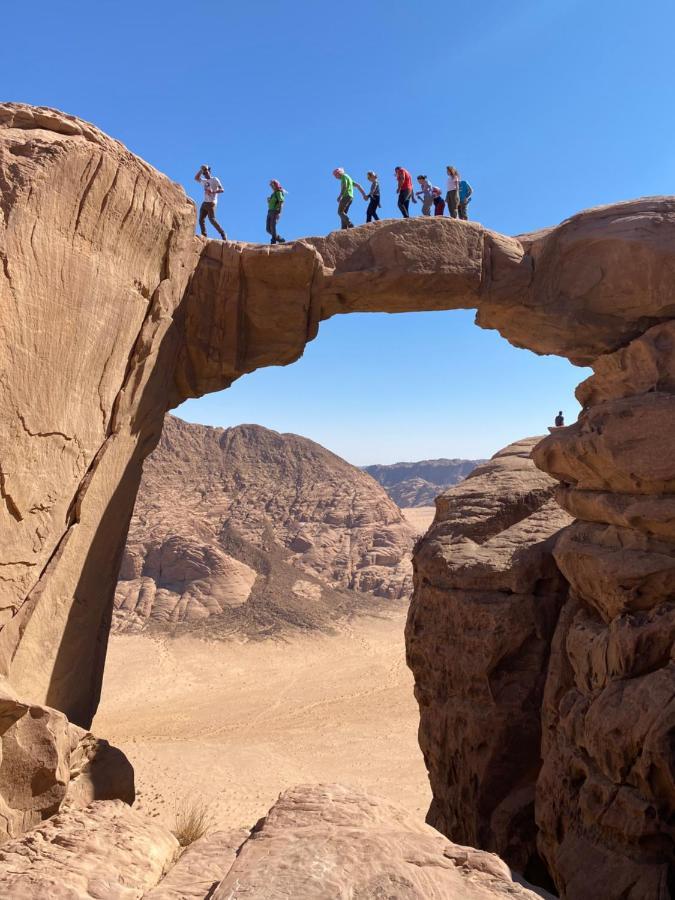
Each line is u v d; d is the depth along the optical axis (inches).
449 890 166.6
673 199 445.4
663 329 422.6
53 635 339.9
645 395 388.5
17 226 280.4
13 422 294.0
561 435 413.4
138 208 357.4
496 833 408.8
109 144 334.6
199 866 200.1
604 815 316.8
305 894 155.9
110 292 350.3
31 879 189.6
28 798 261.7
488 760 423.8
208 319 445.4
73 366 331.3
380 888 160.1
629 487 369.7
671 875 291.4
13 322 286.0
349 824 200.1
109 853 217.3
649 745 300.0
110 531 391.9
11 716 263.1
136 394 389.4
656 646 331.9
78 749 286.5
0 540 295.6
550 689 408.5
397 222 448.5
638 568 347.9
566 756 358.6
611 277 447.8
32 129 313.1
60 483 333.1
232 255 438.9
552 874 360.8
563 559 398.3
